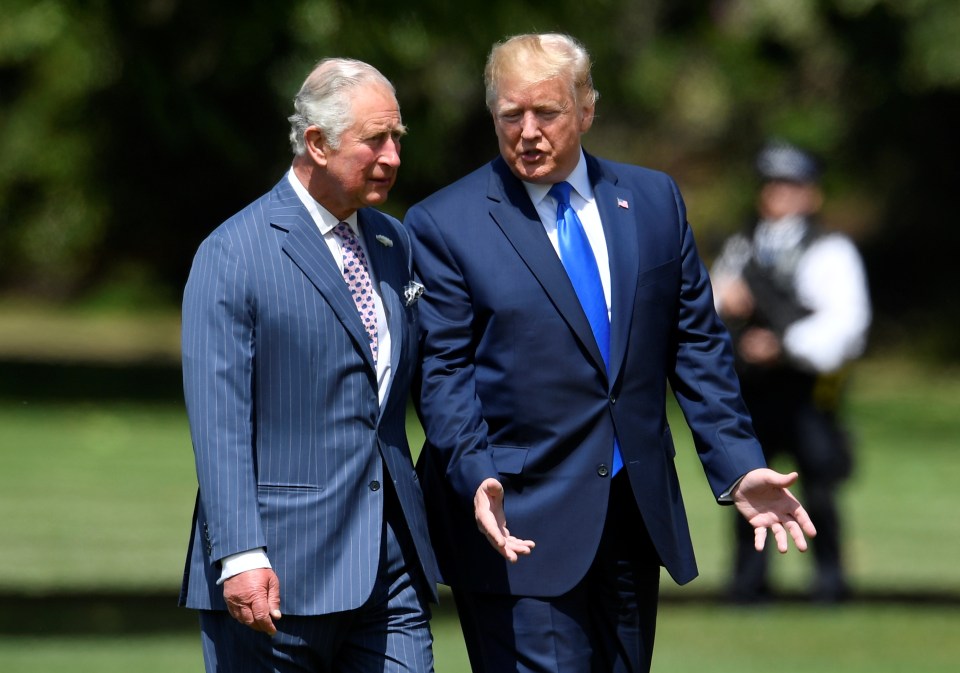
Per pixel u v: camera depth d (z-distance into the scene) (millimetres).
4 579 36594
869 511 52344
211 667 16484
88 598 34500
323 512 16125
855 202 112375
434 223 17641
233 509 15633
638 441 17422
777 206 34625
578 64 17344
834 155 108438
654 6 100562
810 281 34156
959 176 109562
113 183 94875
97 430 68188
